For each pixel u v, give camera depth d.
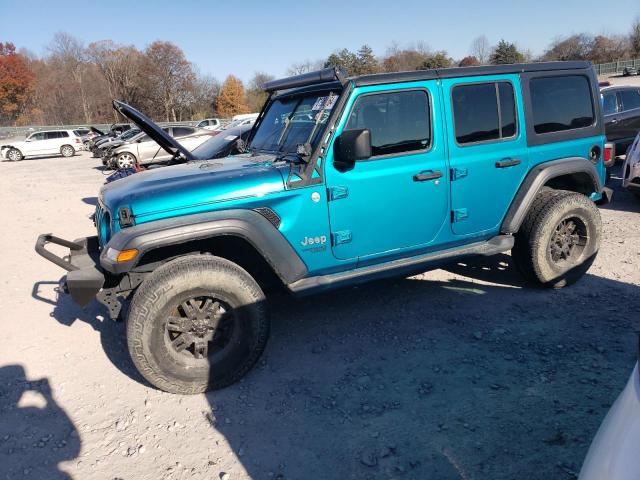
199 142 17.62
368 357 3.87
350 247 3.87
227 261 3.46
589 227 4.72
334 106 3.72
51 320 4.89
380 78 3.79
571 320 4.21
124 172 8.60
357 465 2.76
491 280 5.18
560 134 4.62
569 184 5.05
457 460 2.74
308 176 3.62
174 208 3.38
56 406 3.46
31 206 11.28
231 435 3.07
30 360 4.11
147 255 3.58
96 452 2.98
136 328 3.25
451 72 4.07
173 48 70.00
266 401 3.39
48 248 7.59
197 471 2.79
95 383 3.73
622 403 1.50
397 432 3.00
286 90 4.68
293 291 3.70
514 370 3.54
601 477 1.37
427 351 3.89
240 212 3.45
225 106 69.56
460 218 4.23
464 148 4.16
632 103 10.77
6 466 2.90
